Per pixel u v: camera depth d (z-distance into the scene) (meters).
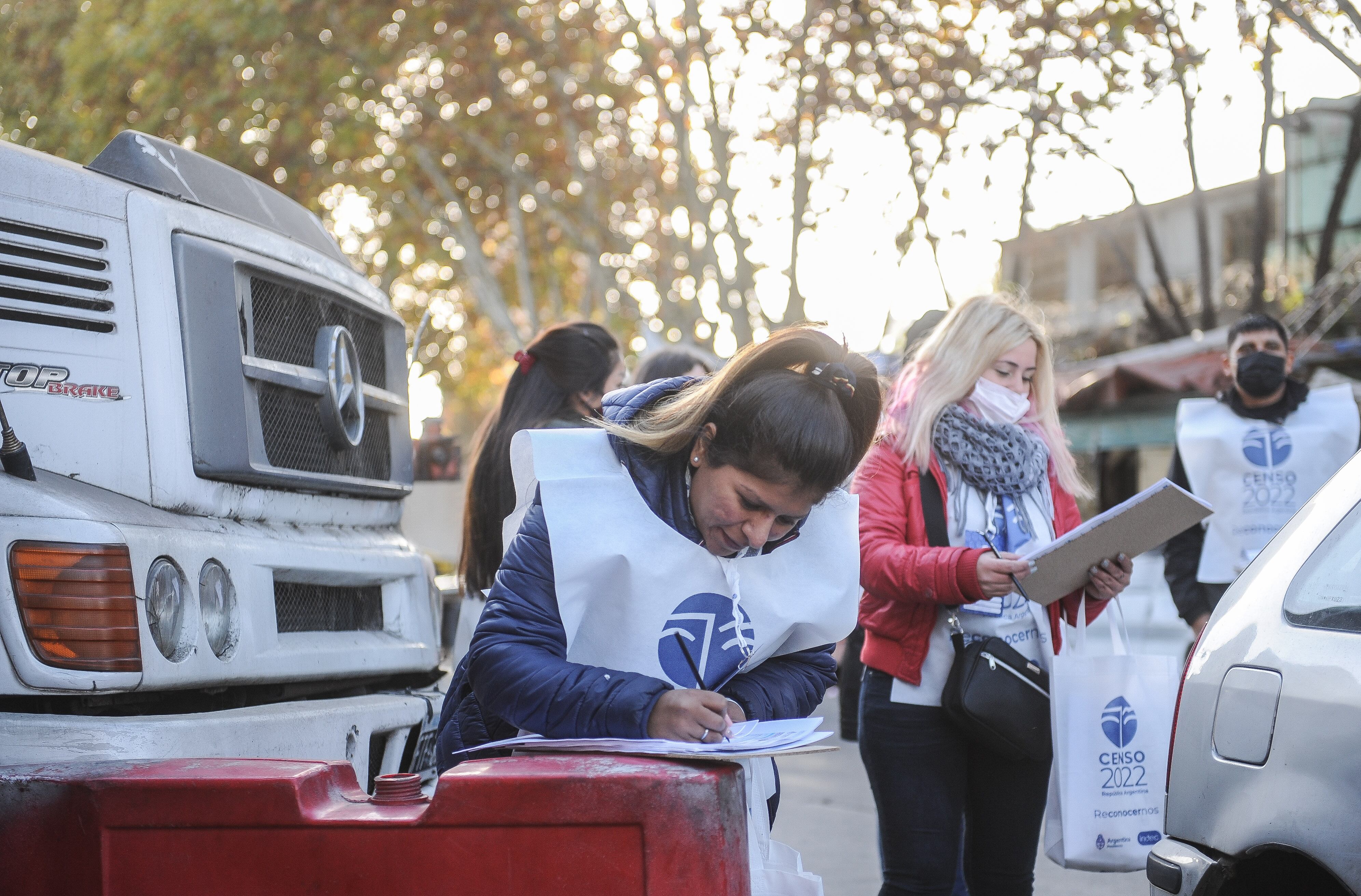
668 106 15.29
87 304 2.97
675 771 1.80
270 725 2.98
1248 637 2.72
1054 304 24.14
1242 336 5.02
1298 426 5.00
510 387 3.82
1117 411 16.41
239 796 1.85
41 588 2.59
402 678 4.11
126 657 2.67
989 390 3.42
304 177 17.75
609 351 3.87
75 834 1.89
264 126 16.70
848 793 7.01
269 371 3.38
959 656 3.19
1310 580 2.67
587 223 18.19
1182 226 22.28
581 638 2.09
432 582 4.35
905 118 14.26
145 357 3.01
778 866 2.18
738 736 1.93
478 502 3.71
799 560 2.21
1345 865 2.35
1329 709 2.44
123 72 16.14
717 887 1.77
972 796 3.34
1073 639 3.42
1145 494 3.07
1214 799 2.66
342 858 1.82
